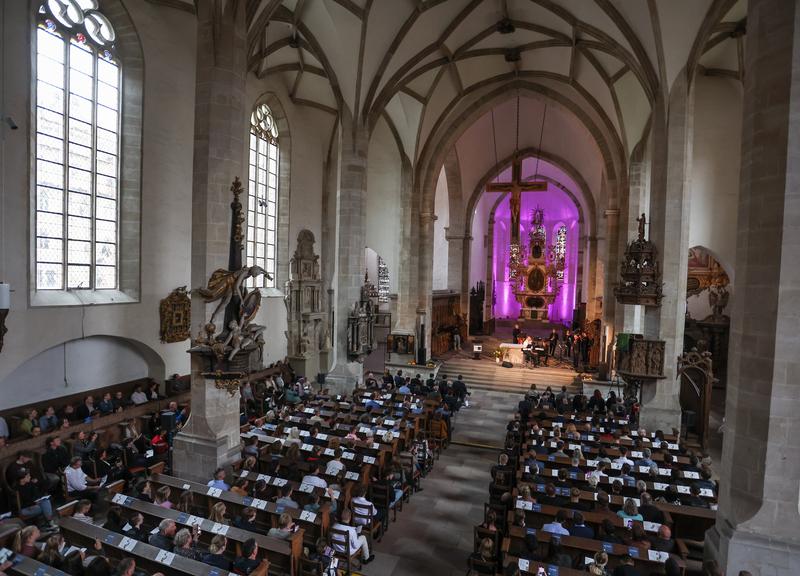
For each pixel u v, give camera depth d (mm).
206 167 13578
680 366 18500
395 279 32094
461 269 42250
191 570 7547
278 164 27250
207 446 13445
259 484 11773
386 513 12523
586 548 9016
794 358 8773
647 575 8734
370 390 22375
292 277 27953
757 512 9023
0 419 14203
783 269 8797
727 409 9961
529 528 9789
